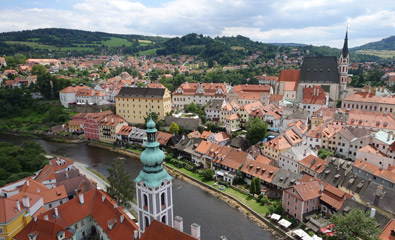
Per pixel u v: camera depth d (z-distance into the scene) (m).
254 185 113.00
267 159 130.38
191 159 150.62
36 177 108.75
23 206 80.12
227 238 91.44
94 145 186.50
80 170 143.00
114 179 98.75
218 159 137.25
